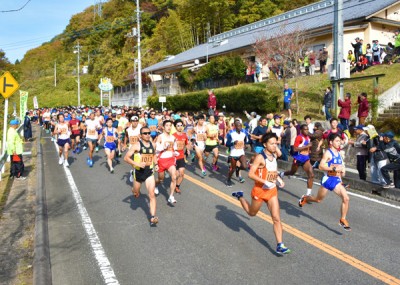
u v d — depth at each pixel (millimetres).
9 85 12453
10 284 5102
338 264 5672
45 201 9422
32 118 42625
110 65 67375
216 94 26469
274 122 13906
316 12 31016
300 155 9570
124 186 10984
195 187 10773
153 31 67812
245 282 5148
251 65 27781
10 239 6762
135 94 47406
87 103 70438
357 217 7965
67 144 14352
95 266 5785
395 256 5941
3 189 10430
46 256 5969
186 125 16516
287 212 8336
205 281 5203
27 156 16391
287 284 5070
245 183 11234
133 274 5492
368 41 24844
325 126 16719
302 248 6301
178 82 37406
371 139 10109
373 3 26641
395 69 20547
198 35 55938
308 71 25328
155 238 6863
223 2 49562
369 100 16781
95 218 8094
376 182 10109
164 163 9102
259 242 6586
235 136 10758
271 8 49469
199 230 7230
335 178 7266
